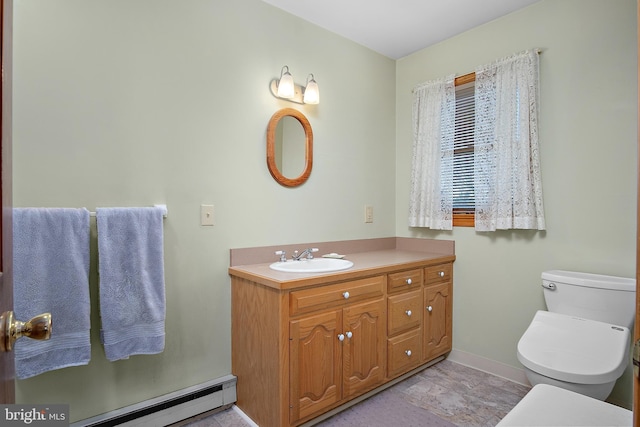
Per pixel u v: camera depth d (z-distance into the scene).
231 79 2.07
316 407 1.81
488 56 2.47
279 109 2.28
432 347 2.49
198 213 1.95
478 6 2.29
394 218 3.05
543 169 2.22
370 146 2.86
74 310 1.49
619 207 1.94
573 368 1.53
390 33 2.62
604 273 1.99
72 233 1.50
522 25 2.31
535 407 1.12
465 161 2.60
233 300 2.05
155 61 1.80
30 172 1.47
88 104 1.61
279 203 2.29
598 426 1.02
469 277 2.59
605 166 1.99
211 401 1.96
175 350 1.88
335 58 2.61
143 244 1.68
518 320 2.34
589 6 2.04
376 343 2.10
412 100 2.93
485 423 1.88
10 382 0.73
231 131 2.07
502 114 2.33
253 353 1.87
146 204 1.77
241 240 2.12
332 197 2.60
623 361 1.56
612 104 1.96
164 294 1.74
